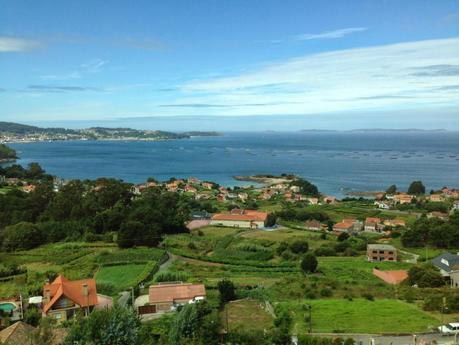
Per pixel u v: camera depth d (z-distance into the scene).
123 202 161.12
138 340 50.41
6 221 143.50
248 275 93.44
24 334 51.62
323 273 94.31
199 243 124.69
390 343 55.41
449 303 67.12
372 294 76.38
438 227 122.69
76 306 67.81
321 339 53.09
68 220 141.75
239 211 173.62
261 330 57.75
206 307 59.19
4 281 87.19
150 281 87.81
